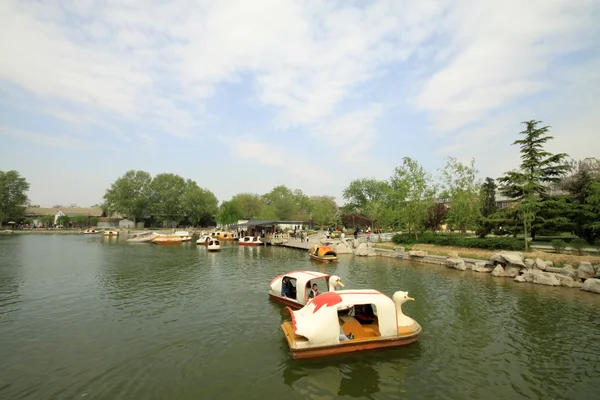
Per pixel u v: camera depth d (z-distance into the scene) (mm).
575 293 18406
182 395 8320
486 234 36750
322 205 80500
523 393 8508
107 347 11359
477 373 9523
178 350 11070
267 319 14281
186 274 25578
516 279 21719
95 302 17203
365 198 88312
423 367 9844
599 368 9828
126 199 100625
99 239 70000
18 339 12086
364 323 12227
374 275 24141
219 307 16172
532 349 11117
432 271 25828
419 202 39312
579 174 33188
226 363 10094
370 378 9195
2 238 71250
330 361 10172
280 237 54938
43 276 24969
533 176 30375
